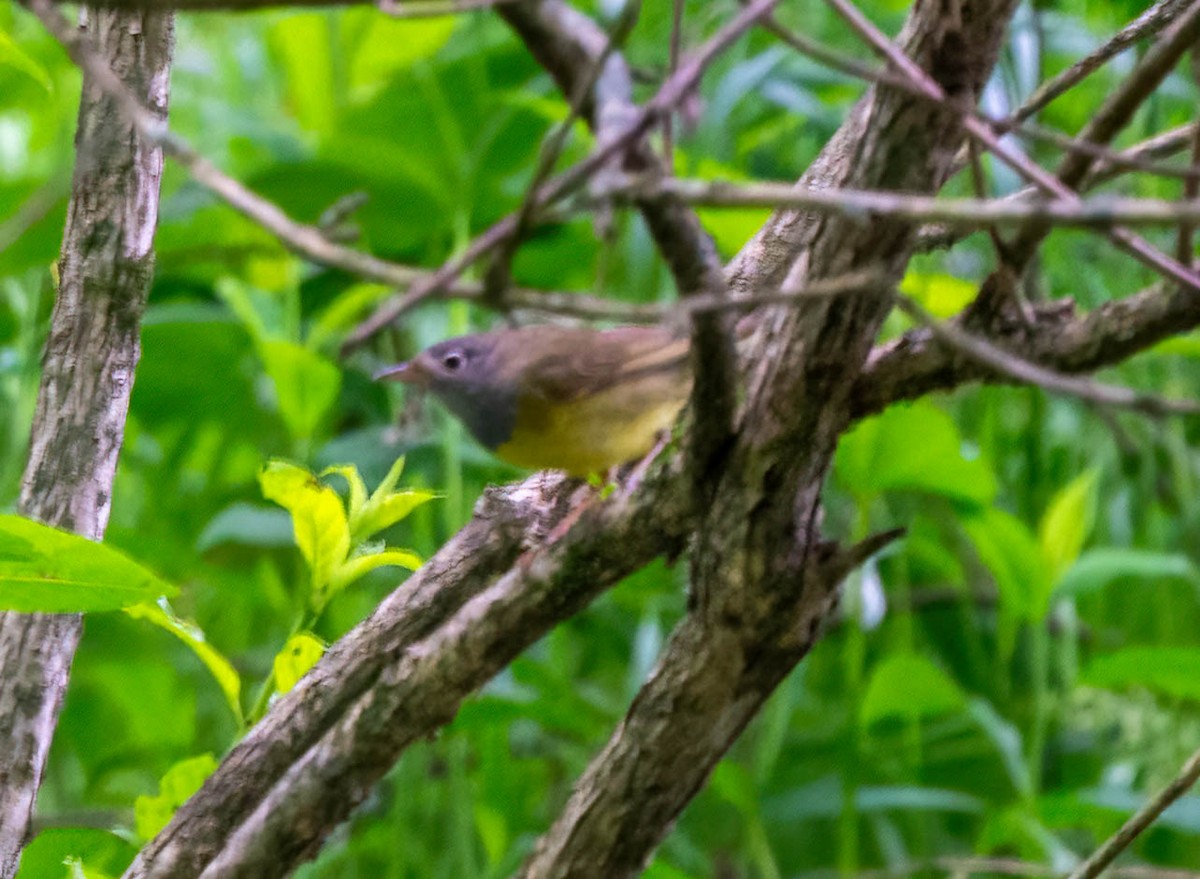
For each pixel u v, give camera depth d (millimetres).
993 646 9234
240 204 2637
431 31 9039
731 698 3859
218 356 8719
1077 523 7062
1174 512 9172
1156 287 3455
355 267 2605
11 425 8164
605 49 2664
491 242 2637
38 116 8188
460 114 8578
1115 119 3340
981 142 3240
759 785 7184
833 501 8531
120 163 4379
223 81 10000
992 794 8758
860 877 7207
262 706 4578
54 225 7652
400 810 6918
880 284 2752
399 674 3957
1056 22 8625
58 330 4410
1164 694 8211
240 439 9312
